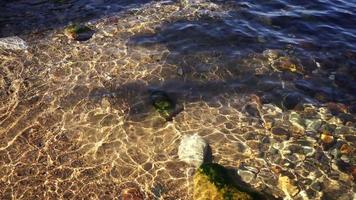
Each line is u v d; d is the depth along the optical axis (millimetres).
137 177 1687
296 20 2576
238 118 1960
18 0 2828
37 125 1901
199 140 1794
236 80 2166
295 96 2076
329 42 2412
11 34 2490
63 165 1731
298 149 1809
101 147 1810
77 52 2330
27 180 1669
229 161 1756
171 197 1612
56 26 2572
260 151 1801
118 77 2162
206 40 2416
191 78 2170
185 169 1716
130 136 1860
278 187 1655
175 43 2396
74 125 1905
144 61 2268
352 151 1805
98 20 2619
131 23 2570
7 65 2225
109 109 1986
